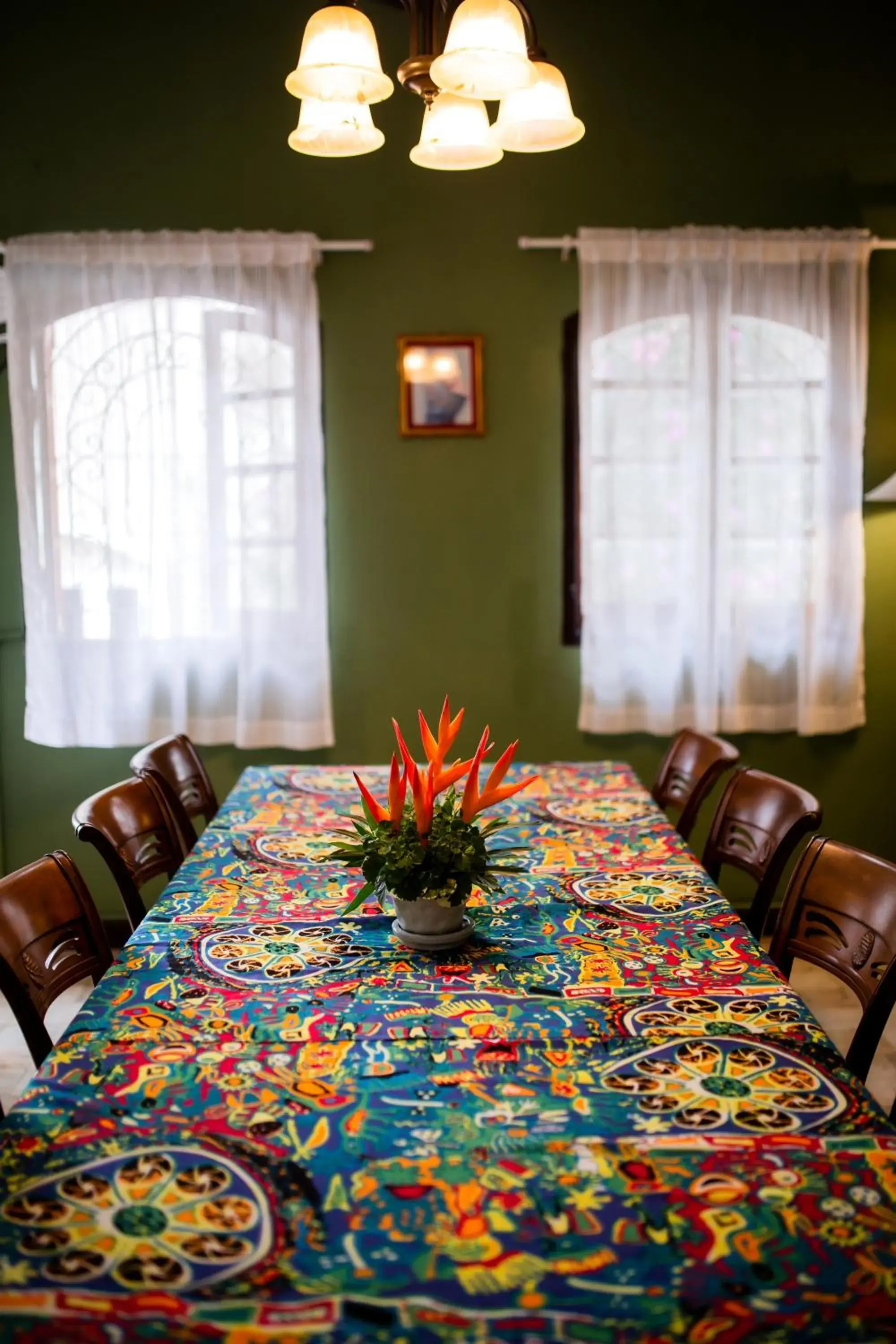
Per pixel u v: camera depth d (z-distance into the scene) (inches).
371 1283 44.8
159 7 147.6
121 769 158.7
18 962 72.2
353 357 153.6
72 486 148.3
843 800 161.8
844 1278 44.8
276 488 149.1
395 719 159.8
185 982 71.6
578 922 81.5
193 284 147.6
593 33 149.6
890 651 160.1
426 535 156.6
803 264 149.5
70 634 150.3
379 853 76.9
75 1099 57.8
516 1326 42.5
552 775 122.0
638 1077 59.8
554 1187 50.6
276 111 149.3
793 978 145.9
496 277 152.6
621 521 151.4
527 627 158.4
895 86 151.3
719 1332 42.1
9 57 147.7
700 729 153.7
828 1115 56.2
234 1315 43.1
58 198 149.9
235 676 155.1
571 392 154.2
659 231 148.4
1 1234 47.6
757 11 149.9
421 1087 58.9
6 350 153.3
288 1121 55.9
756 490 151.8
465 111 83.5
